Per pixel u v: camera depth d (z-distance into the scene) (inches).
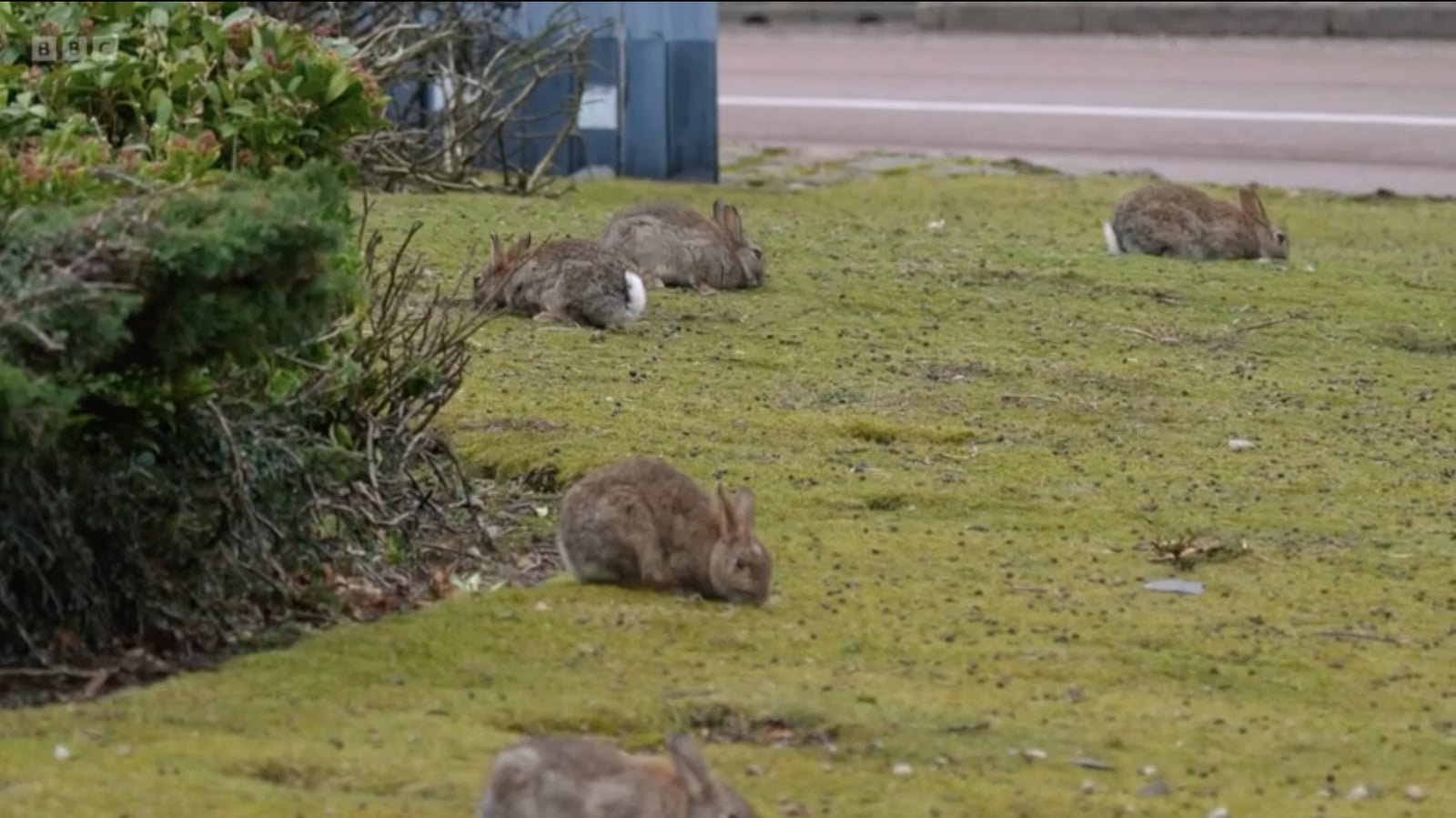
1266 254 900.6
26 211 395.2
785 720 384.5
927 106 1407.5
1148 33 1680.6
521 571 475.8
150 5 679.1
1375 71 1477.6
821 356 689.6
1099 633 439.2
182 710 376.8
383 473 488.7
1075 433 609.0
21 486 395.2
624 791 322.7
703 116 1144.8
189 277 385.1
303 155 552.1
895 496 534.6
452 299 601.3
